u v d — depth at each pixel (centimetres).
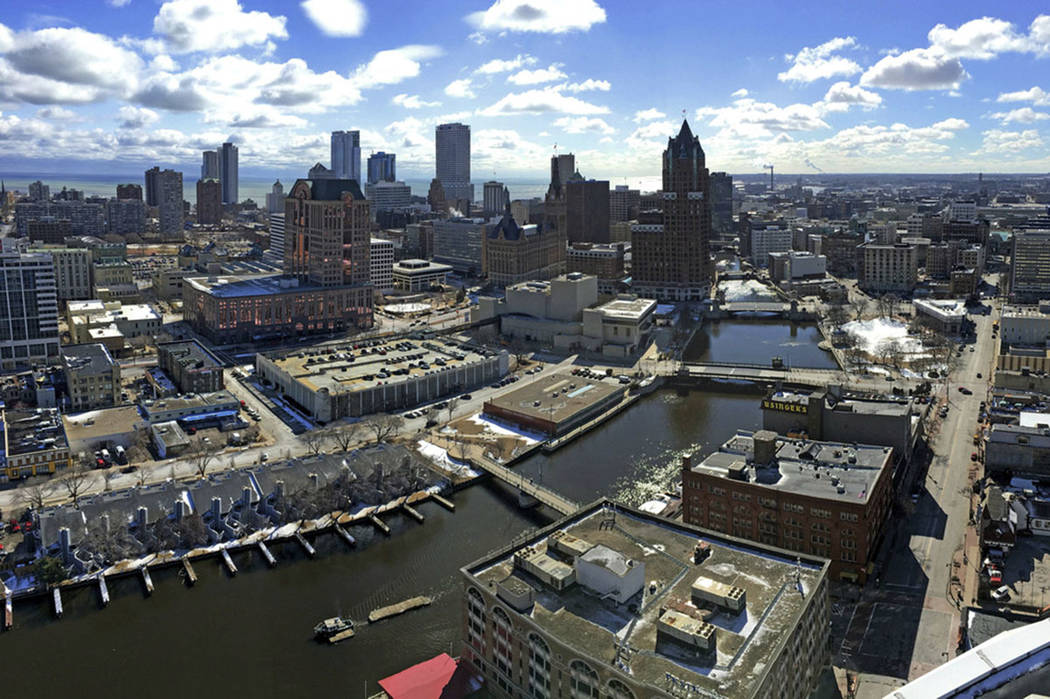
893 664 17025
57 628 19512
